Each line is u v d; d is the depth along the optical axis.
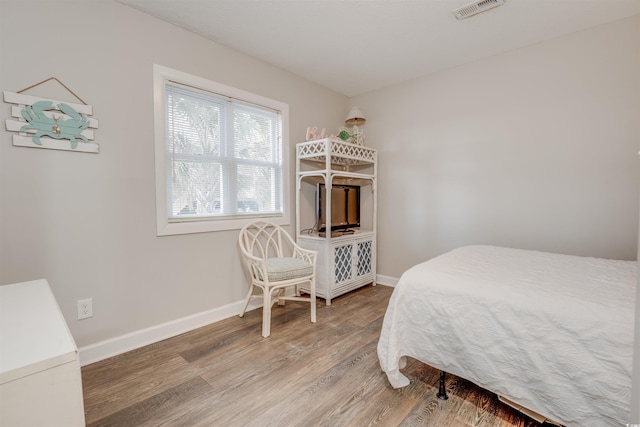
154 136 2.11
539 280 1.43
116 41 1.93
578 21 2.20
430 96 3.15
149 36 2.08
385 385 1.63
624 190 2.20
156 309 2.16
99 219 1.89
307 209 3.32
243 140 2.73
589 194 2.33
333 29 2.30
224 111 2.57
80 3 1.79
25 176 1.64
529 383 1.18
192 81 2.30
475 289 1.36
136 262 2.06
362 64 2.91
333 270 2.94
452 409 1.44
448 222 3.07
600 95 2.26
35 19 1.65
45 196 1.70
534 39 2.46
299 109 3.19
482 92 2.82
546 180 2.51
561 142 2.44
